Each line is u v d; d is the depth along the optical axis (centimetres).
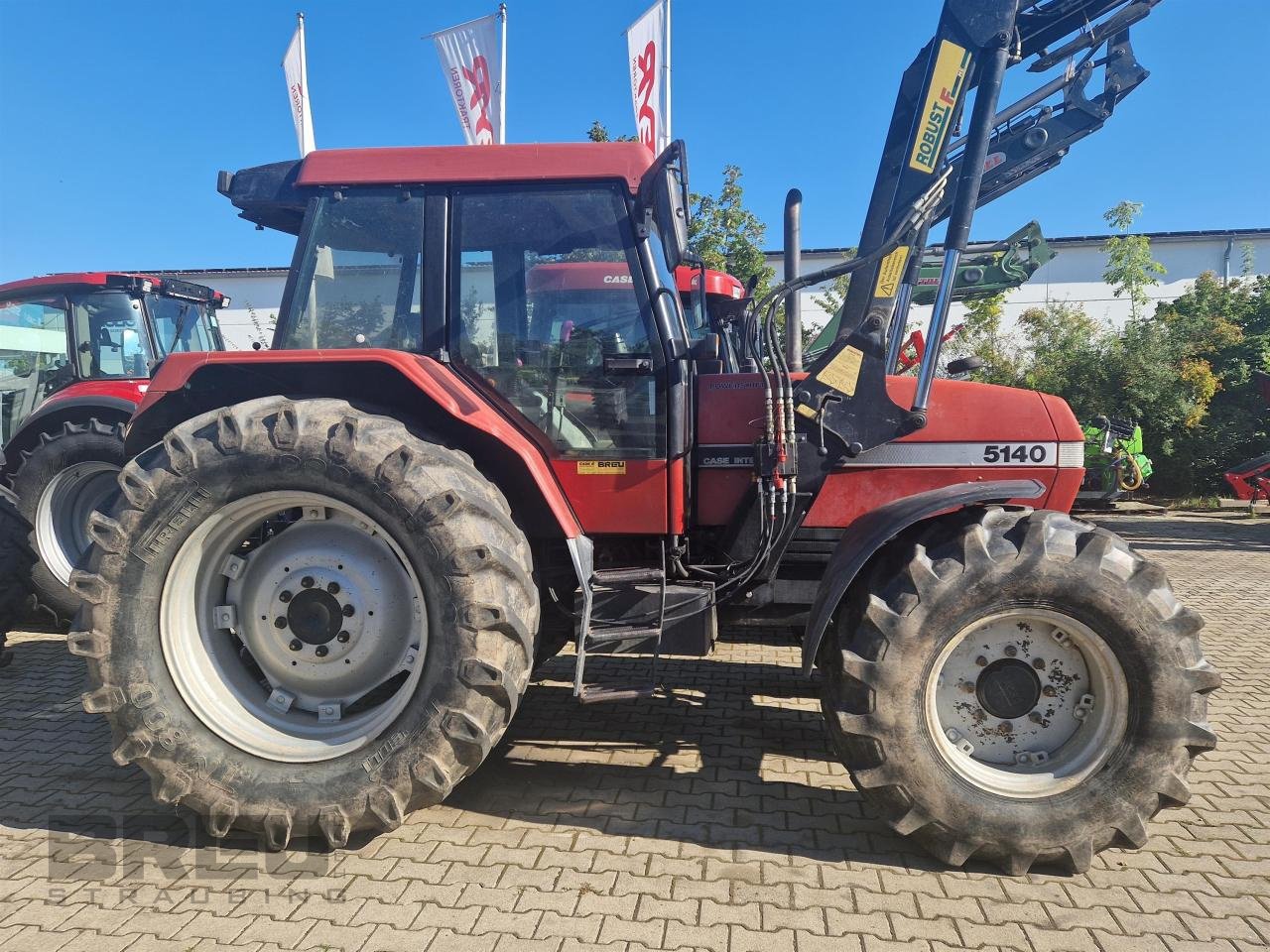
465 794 288
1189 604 601
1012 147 455
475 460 288
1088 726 245
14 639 501
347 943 205
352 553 260
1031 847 232
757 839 256
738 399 302
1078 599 231
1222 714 370
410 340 296
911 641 233
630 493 292
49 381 555
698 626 280
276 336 298
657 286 290
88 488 526
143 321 569
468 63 730
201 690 254
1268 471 1110
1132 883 233
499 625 239
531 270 294
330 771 244
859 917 215
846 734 239
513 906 220
